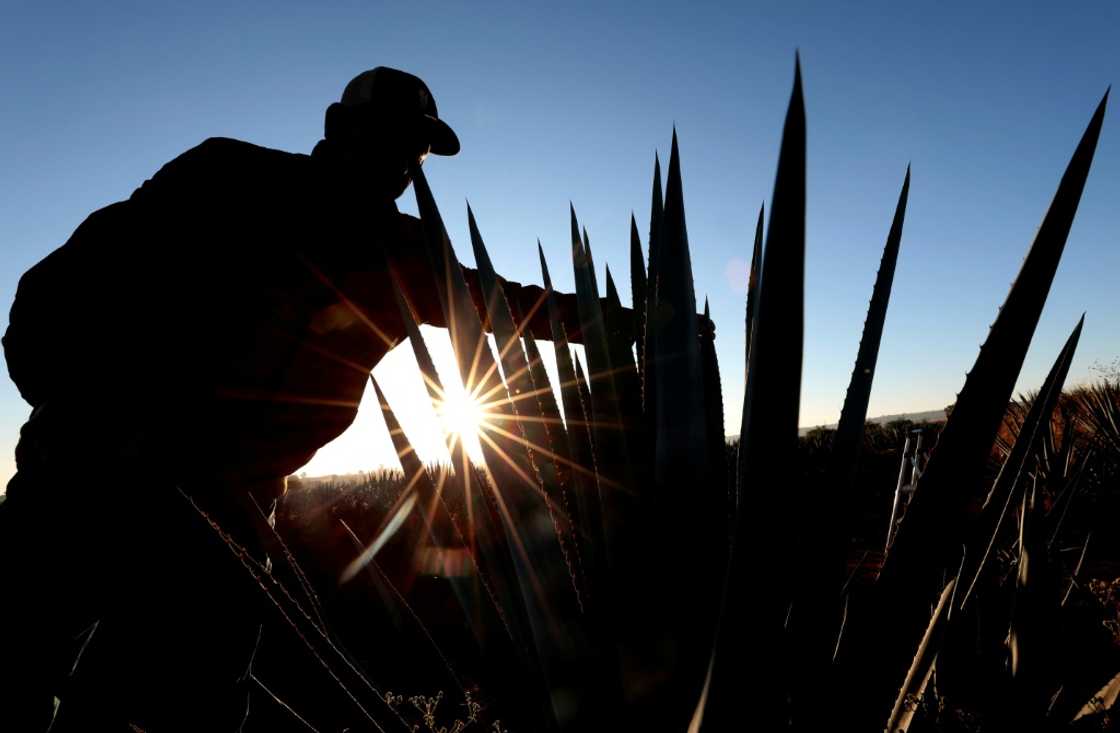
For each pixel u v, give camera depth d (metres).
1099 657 1.29
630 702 0.81
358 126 1.97
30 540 1.60
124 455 1.67
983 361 0.61
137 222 1.76
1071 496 1.32
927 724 1.09
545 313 1.88
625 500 0.88
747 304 1.03
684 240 0.76
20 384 1.79
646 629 0.81
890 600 0.66
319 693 1.07
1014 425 5.13
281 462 2.01
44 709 1.54
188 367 1.76
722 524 0.86
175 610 1.64
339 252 1.90
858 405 0.78
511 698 1.01
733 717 0.57
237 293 1.82
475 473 1.00
